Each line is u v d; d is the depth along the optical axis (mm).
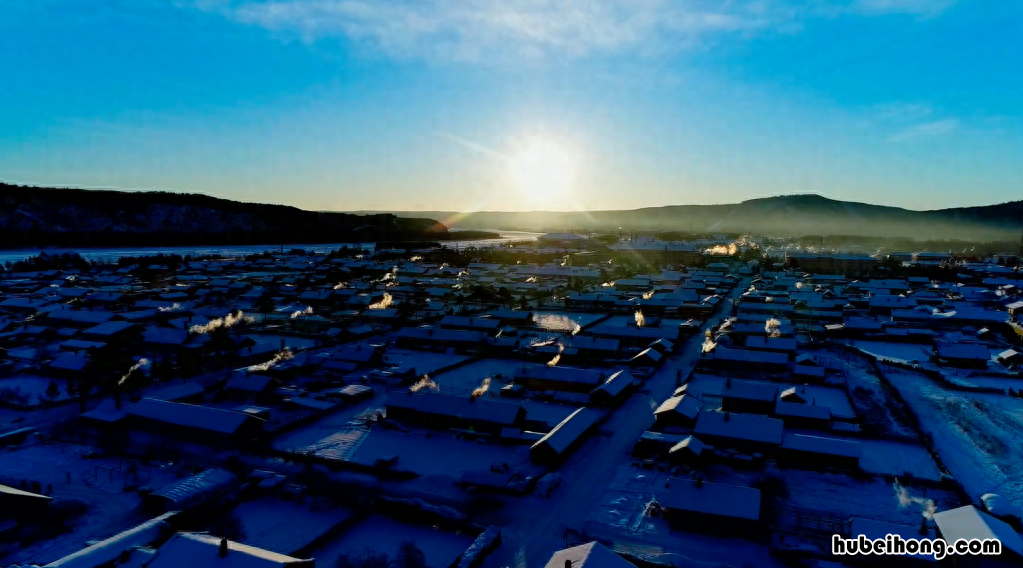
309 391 79938
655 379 88438
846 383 85812
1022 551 37875
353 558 40906
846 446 57062
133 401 71750
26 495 44562
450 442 63062
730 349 96062
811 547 41875
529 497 50344
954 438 64562
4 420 66625
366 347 96625
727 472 55500
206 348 98188
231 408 72875
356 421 69000
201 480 49938
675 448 57469
